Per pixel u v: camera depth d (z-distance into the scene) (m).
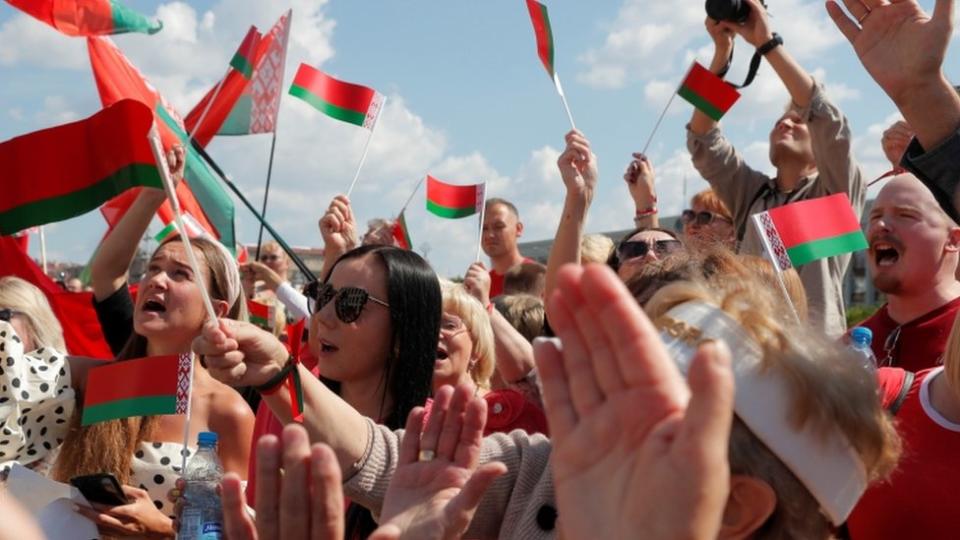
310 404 2.42
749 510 1.54
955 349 2.49
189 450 3.72
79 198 2.94
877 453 1.63
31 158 2.93
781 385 1.53
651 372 1.16
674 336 1.57
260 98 4.56
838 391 1.56
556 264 4.71
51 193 2.94
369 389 3.46
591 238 6.05
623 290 1.17
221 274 4.05
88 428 3.76
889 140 4.73
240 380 2.34
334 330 3.44
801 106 5.11
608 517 1.17
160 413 3.01
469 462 2.10
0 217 2.94
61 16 4.98
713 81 5.29
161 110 5.58
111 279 4.71
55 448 3.94
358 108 5.64
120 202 5.48
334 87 5.69
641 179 6.23
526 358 4.26
